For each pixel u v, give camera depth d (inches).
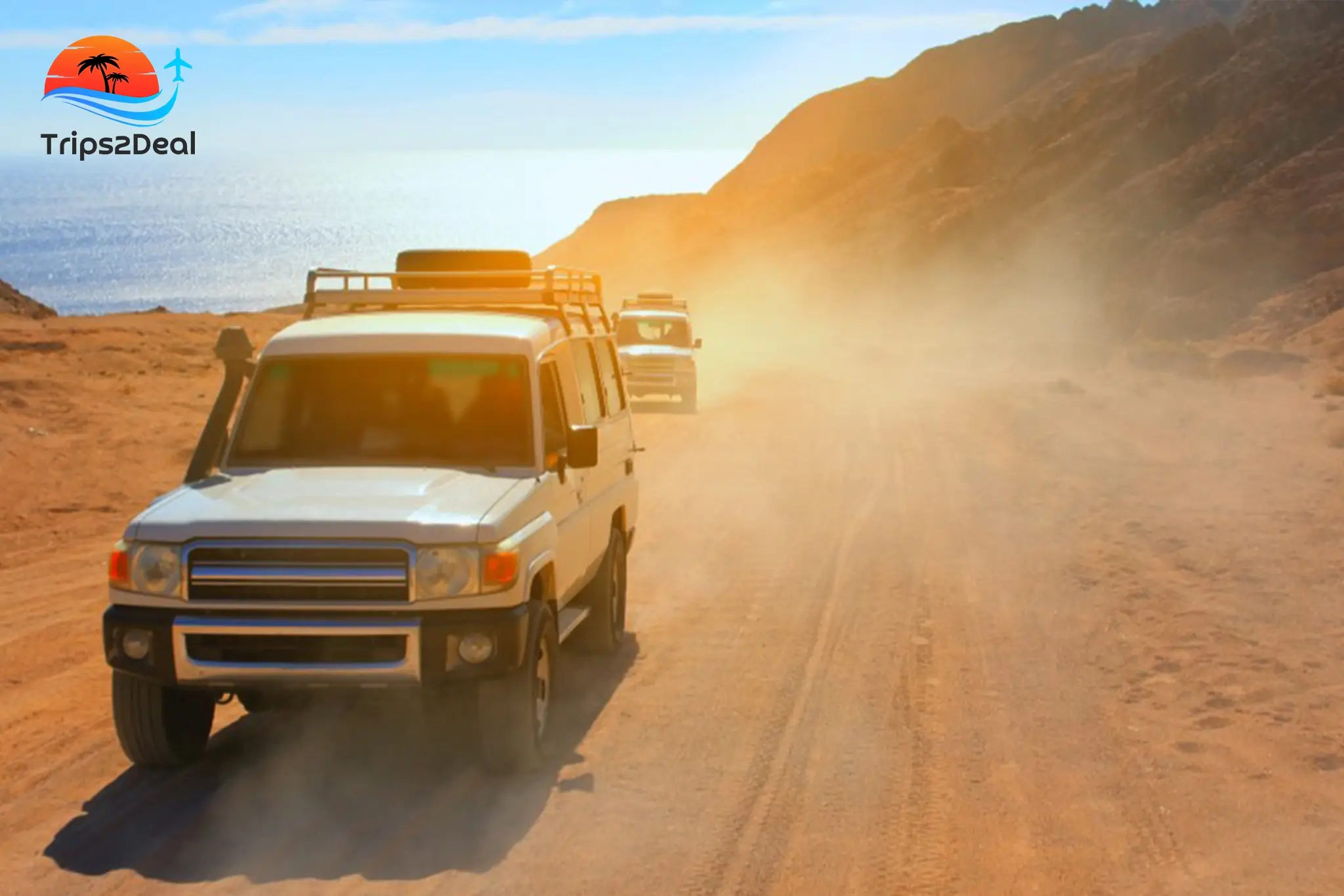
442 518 265.6
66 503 629.0
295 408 315.9
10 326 1459.2
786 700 344.2
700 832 255.1
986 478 733.9
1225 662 367.9
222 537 260.8
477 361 318.7
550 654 301.0
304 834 252.8
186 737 288.8
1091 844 250.5
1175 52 3929.6
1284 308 2129.7
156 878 232.4
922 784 282.7
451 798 272.5
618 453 399.5
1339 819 259.3
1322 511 595.8
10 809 265.9
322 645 259.0
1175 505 625.9
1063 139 3892.7
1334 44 3425.2
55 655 386.0
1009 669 371.9
